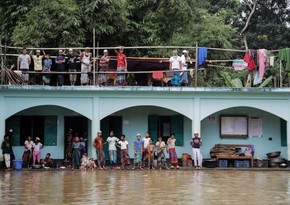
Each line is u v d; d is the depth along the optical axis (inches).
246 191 564.4
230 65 1201.4
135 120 930.7
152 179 685.9
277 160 888.9
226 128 935.0
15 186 602.5
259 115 940.0
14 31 975.0
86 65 860.6
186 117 925.8
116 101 878.4
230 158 895.7
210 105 892.0
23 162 858.1
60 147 911.7
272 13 1510.8
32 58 862.5
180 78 884.6
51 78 911.0
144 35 1058.1
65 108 914.1
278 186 612.1
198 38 1147.3
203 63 879.7
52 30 951.6
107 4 964.6
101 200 494.0
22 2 1023.0
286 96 898.7
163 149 874.1
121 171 816.3
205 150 932.6
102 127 923.4
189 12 1069.8
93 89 860.0
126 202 482.0
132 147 928.3
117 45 1032.2
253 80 897.5
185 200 495.8
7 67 935.0
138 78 947.3
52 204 470.0
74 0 976.3
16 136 900.0
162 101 885.2
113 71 884.0
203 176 732.7
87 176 725.9
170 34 1080.8
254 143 937.5
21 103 858.8
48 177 709.9
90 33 977.5
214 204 472.7
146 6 1074.1
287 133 900.6
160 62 892.6
